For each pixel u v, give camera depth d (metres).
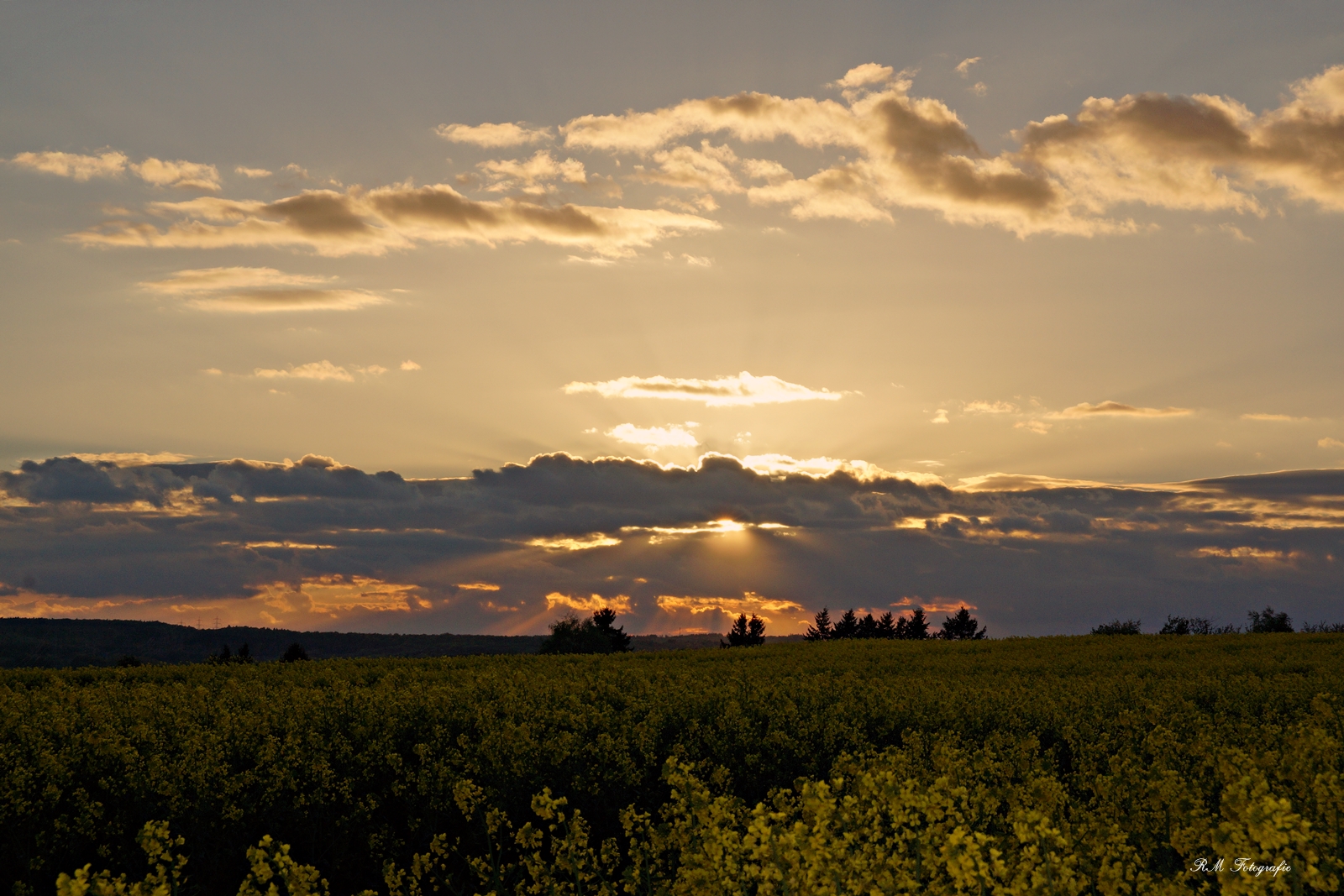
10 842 11.58
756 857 5.55
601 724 17.09
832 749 15.20
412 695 19.23
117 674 35.56
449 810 12.34
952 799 6.67
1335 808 6.95
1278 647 42.78
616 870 11.16
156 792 12.20
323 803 12.31
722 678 26.05
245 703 20.89
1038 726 16.83
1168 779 8.08
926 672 31.38
